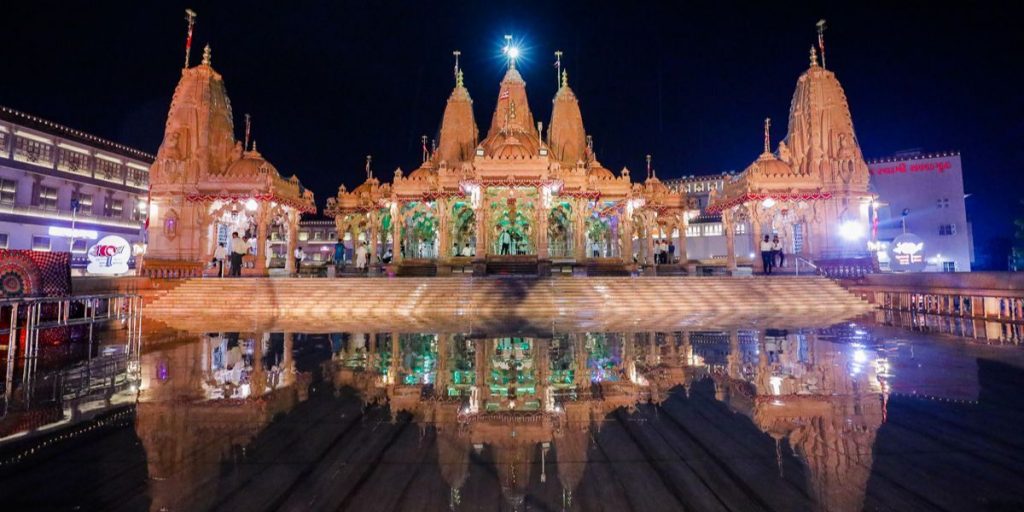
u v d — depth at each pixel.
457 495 3.96
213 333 13.84
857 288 22.14
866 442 5.09
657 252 39.28
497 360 9.67
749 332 13.49
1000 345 11.06
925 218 49.50
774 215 31.52
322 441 5.20
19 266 12.06
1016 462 4.55
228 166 30.78
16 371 8.73
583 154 37.19
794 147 31.61
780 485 4.11
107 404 6.57
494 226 32.94
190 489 4.07
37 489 4.06
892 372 8.34
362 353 10.51
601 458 4.71
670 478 4.27
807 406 6.39
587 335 13.10
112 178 49.06
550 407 6.43
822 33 32.50
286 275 31.25
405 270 31.64
